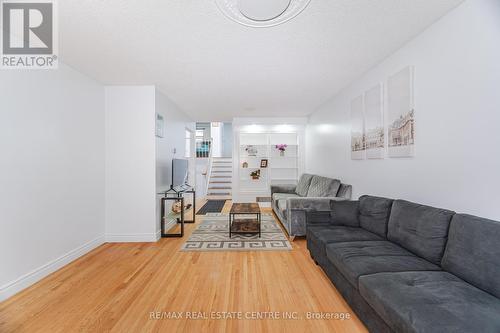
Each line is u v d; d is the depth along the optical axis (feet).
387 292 4.56
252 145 22.39
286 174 22.31
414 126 7.51
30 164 7.82
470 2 5.68
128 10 6.08
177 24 6.72
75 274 8.48
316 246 8.74
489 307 3.92
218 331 5.63
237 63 9.36
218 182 29.68
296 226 11.93
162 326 5.80
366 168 10.50
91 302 6.79
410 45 7.66
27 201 7.71
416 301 4.13
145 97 11.93
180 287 7.59
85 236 10.47
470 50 5.71
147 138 11.96
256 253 10.46
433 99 6.79
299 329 5.70
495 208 5.23
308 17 6.39
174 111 15.70
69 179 9.54
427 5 5.98
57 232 8.90
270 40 7.61
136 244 11.61
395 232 7.17
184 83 11.65
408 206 6.95
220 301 6.84
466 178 5.86
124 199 11.96
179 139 16.99
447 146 6.36
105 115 11.90
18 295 7.13
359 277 5.40
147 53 8.48
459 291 4.42
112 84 11.75
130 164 11.94
